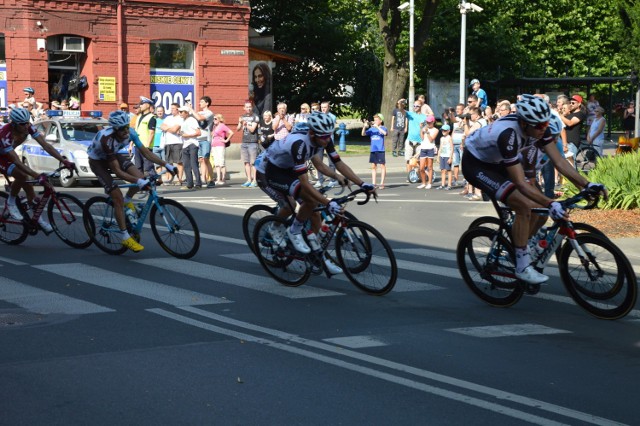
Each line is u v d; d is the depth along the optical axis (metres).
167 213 12.30
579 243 8.97
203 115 23.69
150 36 32.88
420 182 25.78
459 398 6.40
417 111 26.12
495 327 8.56
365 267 10.03
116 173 12.11
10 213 13.14
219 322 8.62
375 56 51.97
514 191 8.97
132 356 7.39
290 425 5.82
